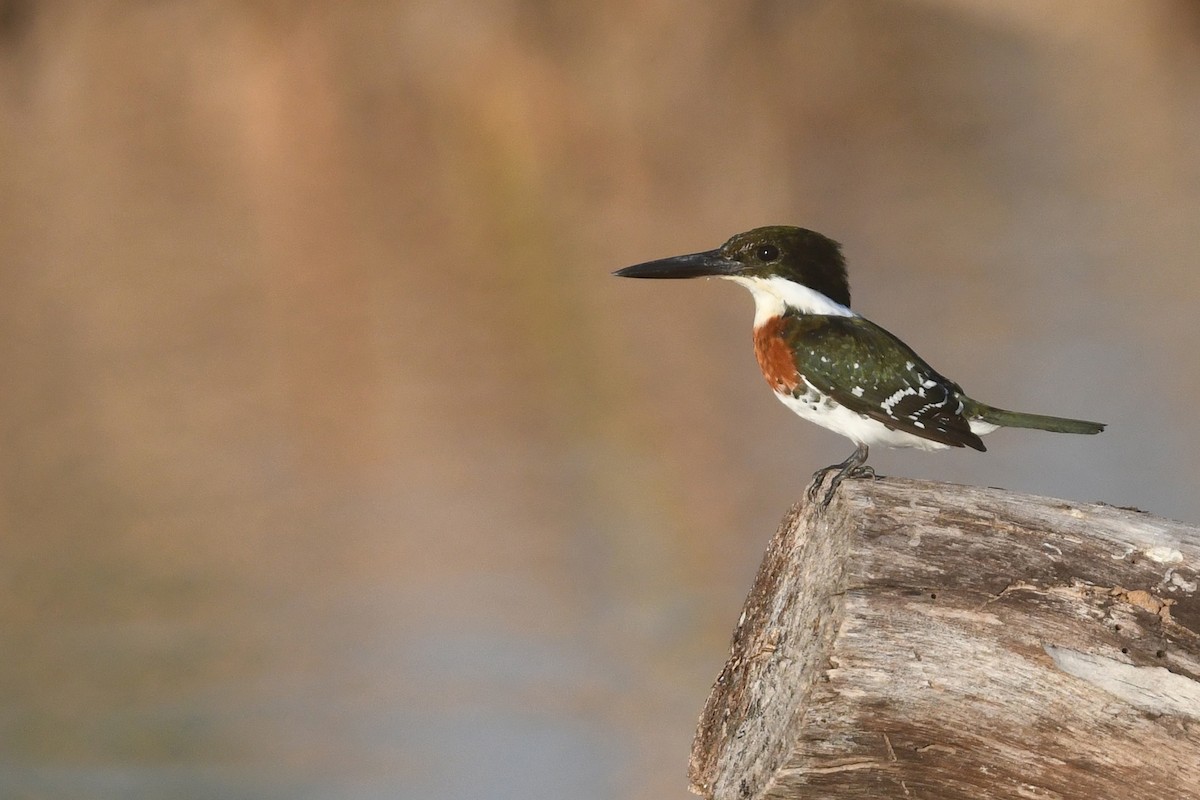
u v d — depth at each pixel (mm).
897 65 33281
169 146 30250
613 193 26594
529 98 30828
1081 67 34312
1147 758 4453
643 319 19891
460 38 31750
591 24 32406
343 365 18047
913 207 24750
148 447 15492
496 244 23844
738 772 4902
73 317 20750
